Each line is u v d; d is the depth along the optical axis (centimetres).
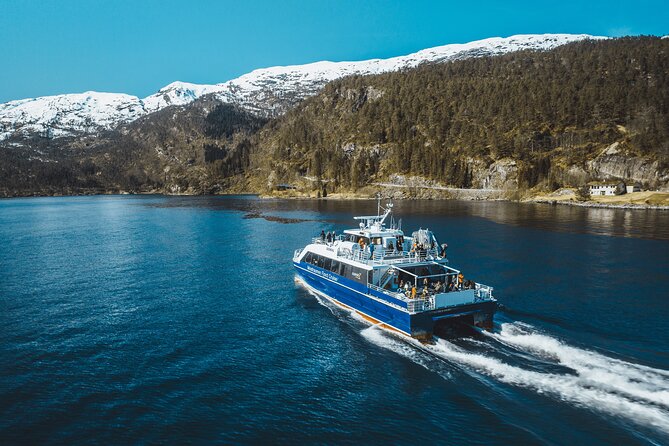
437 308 3128
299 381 2641
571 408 2234
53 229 10262
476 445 2005
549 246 7162
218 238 8500
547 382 2502
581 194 17425
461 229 9431
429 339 3123
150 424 2227
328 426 2189
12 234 9362
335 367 2805
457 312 3167
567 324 3469
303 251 4800
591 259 6094
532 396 2364
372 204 18662
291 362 2897
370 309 3550
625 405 2245
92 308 4106
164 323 3678
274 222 11456
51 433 2155
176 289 4725
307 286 4697
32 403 2427
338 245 4241
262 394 2498
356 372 2730
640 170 19550
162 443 2077
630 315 3694
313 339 3266
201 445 2061
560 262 5888
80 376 2742
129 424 2228
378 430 2145
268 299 4303
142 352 3095
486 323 3294
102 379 2700
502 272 5303
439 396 2414
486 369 2681
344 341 3209
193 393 2523
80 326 3625
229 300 4300
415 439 2069
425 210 14788
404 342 3109
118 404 2411
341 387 2558
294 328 3503
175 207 17800
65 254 6844
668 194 16088
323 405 2373
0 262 6234
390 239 3994
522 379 2547
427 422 2192
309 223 11162
